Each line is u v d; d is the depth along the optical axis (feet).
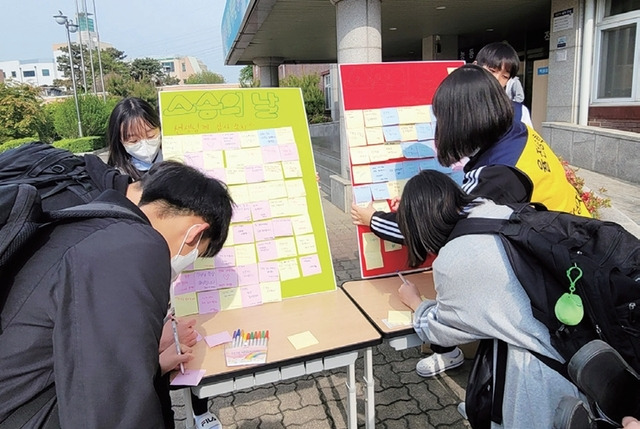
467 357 8.79
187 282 6.02
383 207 6.93
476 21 32.53
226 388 4.76
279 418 7.48
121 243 3.07
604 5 21.54
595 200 9.18
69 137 68.69
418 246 4.88
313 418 7.45
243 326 5.61
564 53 23.00
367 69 7.16
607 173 19.86
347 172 20.53
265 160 6.64
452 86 5.24
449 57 38.96
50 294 2.87
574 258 3.70
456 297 4.27
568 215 4.18
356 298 6.26
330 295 6.40
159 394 3.78
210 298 6.06
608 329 3.58
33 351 2.89
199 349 5.12
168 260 3.35
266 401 7.96
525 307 4.03
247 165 6.56
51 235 3.08
